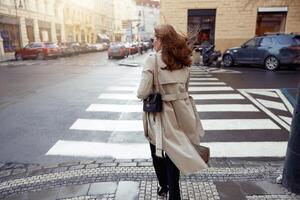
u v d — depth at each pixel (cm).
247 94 791
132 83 1022
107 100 729
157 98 232
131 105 673
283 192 282
